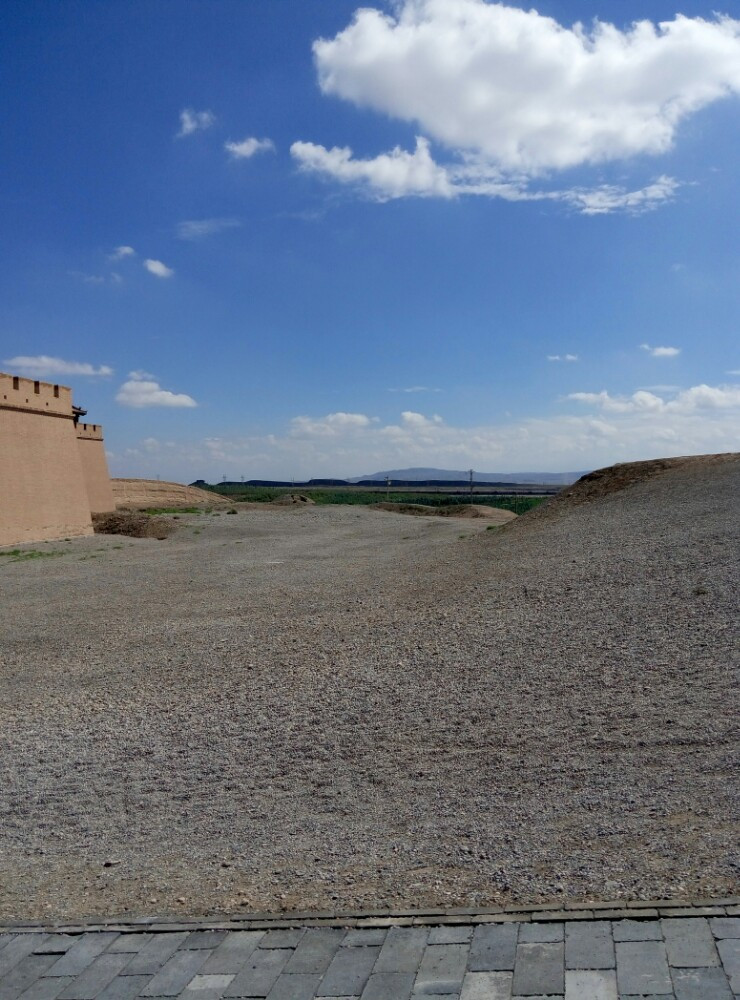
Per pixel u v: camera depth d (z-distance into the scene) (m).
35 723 10.56
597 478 26.41
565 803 6.90
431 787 7.64
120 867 6.65
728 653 9.70
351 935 5.13
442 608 13.96
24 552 29.73
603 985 4.32
